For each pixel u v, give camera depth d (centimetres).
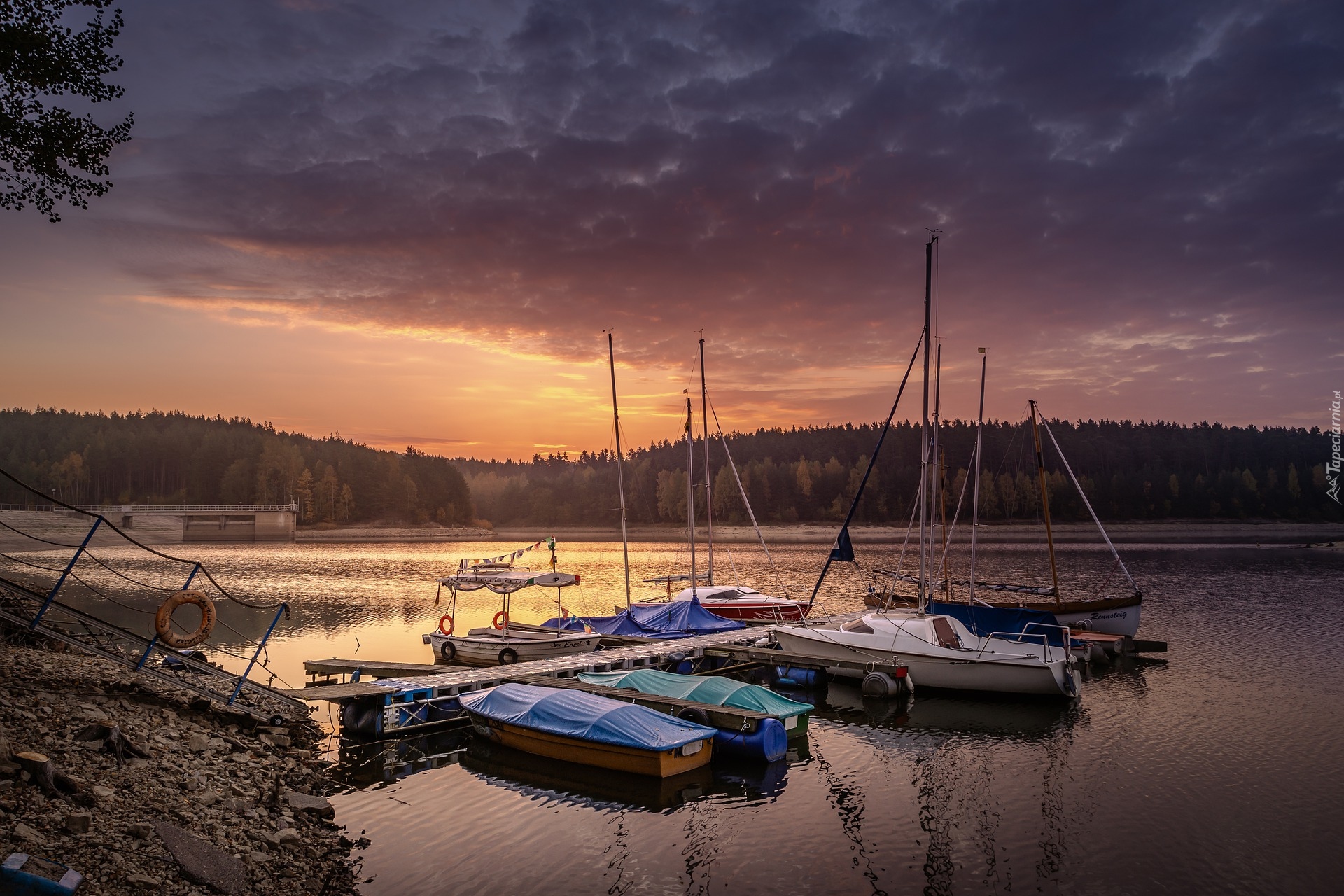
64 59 1622
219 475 18400
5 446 18400
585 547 12456
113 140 1738
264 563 7919
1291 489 16562
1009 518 16062
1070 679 2256
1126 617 3152
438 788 1559
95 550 9150
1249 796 1530
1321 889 1163
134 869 873
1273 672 2666
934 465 3073
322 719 2067
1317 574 6012
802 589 5378
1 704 1195
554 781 1605
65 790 991
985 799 1528
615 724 1669
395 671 2302
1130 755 1795
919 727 2056
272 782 1352
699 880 1181
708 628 3281
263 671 2605
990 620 2788
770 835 1350
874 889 1161
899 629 2494
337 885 1092
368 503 19038
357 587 5544
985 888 1164
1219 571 6256
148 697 1509
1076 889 1165
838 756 1805
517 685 1956
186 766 1227
